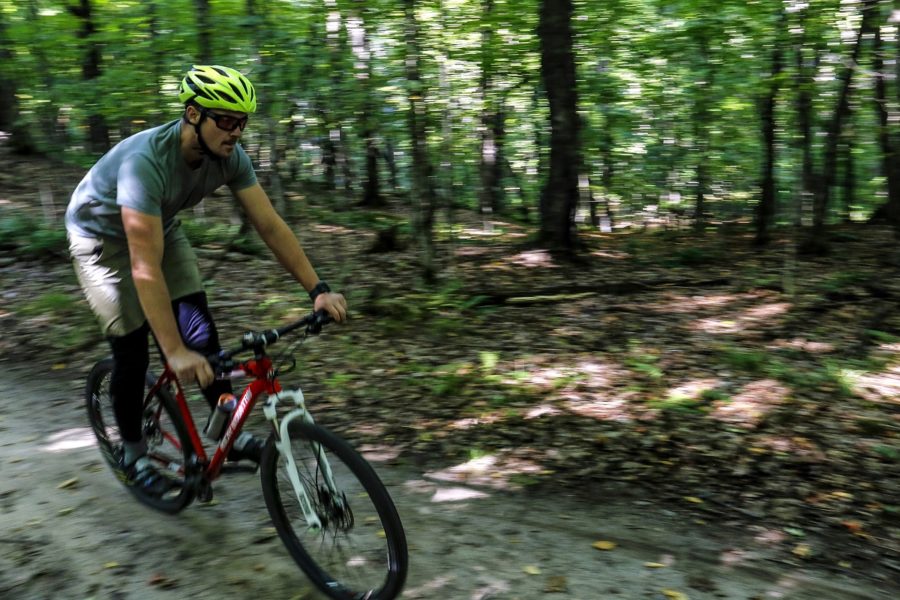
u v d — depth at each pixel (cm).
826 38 817
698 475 360
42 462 374
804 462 368
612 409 442
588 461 377
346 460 241
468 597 264
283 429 256
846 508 326
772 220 1241
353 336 585
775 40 835
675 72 1081
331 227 1061
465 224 1269
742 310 686
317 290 272
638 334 603
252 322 621
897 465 363
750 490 344
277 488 271
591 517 323
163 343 249
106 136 952
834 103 967
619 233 1259
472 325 626
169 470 317
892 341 565
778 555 293
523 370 512
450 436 409
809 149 985
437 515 324
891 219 1095
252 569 280
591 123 1102
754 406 441
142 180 252
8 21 842
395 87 755
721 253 1016
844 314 656
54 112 922
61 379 499
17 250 816
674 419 424
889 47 702
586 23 978
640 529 312
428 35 811
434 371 507
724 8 868
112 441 344
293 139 855
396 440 405
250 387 264
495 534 308
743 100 1080
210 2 721
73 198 288
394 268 831
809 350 557
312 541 268
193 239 905
